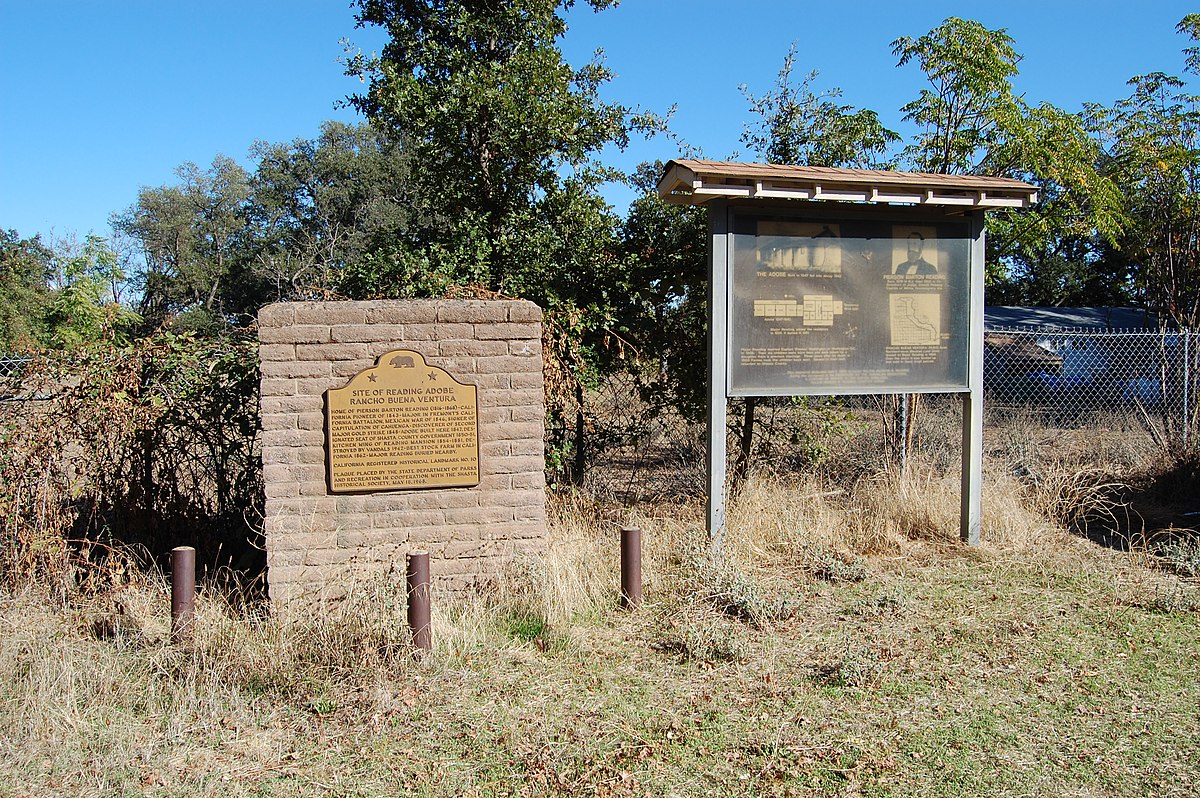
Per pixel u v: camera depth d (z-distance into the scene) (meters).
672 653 4.87
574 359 7.13
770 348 6.53
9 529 5.73
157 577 5.85
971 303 6.85
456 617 5.23
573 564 5.77
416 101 8.06
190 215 38.78
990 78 8.64
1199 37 12.33
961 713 4.11
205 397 6.27
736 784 3.52
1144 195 12.03
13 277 22.33
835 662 4.73
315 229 36.50
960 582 6.07
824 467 8.51
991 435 10.84
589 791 3.48
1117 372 16.06
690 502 7.79
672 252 7.83
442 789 3.53
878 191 6.27
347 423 5.39
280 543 5.35
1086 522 7.34
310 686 4.34
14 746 3.78
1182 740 3.82
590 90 9.52
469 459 5.55
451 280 7.38
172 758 3.75
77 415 5.89
